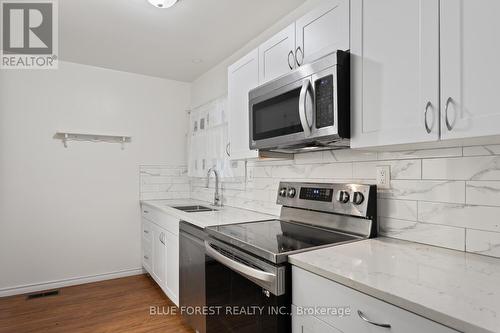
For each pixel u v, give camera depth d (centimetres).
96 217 322
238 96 222
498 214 116
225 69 298
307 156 204
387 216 154
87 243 317
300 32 164
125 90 339
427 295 83
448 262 112
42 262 296
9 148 283
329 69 136
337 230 169
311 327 112
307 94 145
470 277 97
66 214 307
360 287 93
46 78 299
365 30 129
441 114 103
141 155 348
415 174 143
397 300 83
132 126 343
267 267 127
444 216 132
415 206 143
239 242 149
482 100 93
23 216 288
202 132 327
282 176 226
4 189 280
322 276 107
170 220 253
